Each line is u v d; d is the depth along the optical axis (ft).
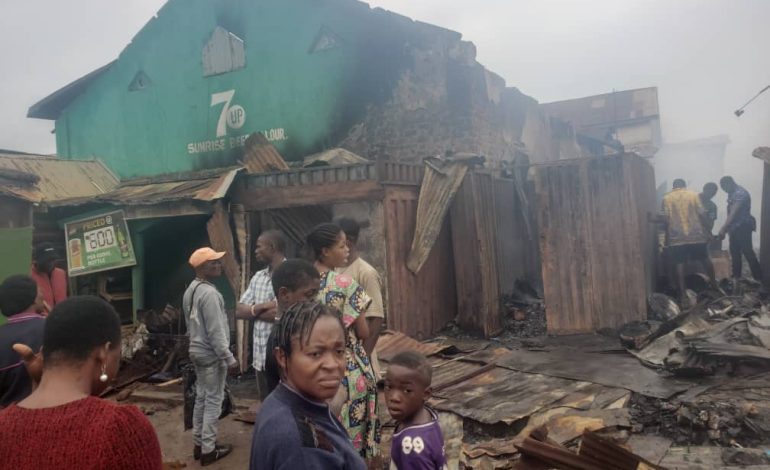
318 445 5.59
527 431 16.63
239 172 31.94
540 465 12.17
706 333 22.80
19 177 23.95
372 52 42.19
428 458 9.15
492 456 15.01
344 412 10.44
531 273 43.68
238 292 30.83
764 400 17.38
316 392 5.93
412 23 40.81
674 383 19.85
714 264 39.91
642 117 95.09
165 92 50.62
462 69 40.04
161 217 33.04
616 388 19.74
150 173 51.39
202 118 48.96
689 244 32.19
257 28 46.42
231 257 30.83
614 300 29.89
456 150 39.83
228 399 17.81
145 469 5.12
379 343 26.12
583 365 23.16
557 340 29.19
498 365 23.94
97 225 32.91
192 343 17.01
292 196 30.94
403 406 9.49
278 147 45.60
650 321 29.68
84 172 41.11
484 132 41.55
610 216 30.04
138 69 51.67
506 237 40.42
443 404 18.78
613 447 12.38
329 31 43.70
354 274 12.89
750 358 19.81
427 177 32.04
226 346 16.88
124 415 5.16
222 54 47.96
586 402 18.38
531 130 52.37
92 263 32.96
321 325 6.02
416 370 9.48
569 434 15.90
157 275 36.24
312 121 44.34
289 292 10.50
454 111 40.01
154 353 28.63
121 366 28.43
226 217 31.22
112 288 35.19
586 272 30.37
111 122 53.11
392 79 41.63
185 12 49.32
